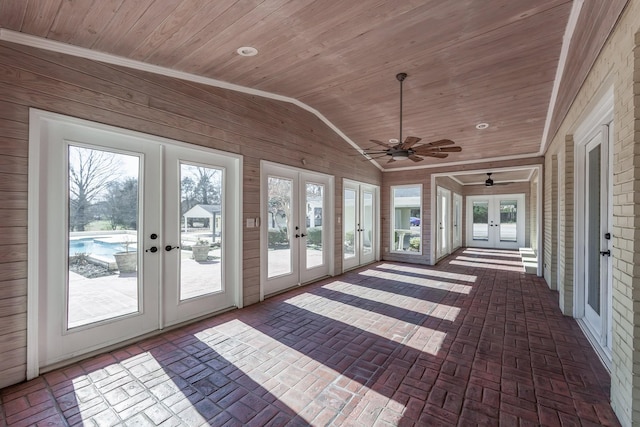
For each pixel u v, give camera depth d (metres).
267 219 4.34
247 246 3.96
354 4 2.08
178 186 3.25
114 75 2.67
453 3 2.12
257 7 2.05
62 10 1.93
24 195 2.20
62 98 2.37
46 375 2.29
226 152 3.66
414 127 5.07
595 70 2.36
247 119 3.94
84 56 2.48
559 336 3.02
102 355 2.60
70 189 2.50
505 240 10.34
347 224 6.29
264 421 1.83
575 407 1.94
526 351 2.71
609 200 2.64
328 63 3.04
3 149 2.11
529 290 4.77
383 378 2.29
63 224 2.46
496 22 2.36
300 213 4.97
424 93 3.83
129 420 1.83
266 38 2.48
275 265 4.51
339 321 3.43
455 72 3.26
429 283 5.19
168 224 3.17
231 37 2.45
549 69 3.12
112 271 2.77
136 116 2.82
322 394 2.09
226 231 3.76
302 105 4.58
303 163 4.88
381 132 5.46
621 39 1.81
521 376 2.30
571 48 2.61
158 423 1.81
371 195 7.26
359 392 2.12
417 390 2.13
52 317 2.41
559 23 2.36
